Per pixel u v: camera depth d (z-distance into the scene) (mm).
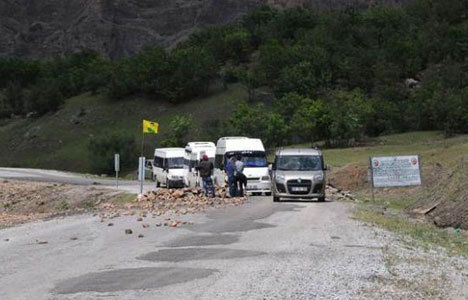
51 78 186750
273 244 14148
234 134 99438
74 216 24453
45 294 9180
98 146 114500
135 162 114812
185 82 153625
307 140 100312
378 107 115062
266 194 33969
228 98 149875
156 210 23578
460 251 15844
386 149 80812
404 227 19969
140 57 174875
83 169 121812
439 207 26906
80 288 9539
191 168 43094
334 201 29500
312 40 176875
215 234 15977
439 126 107500
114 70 167625
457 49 165875
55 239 15695
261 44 194750
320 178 28297
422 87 136125
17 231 18391
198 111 144500
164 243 14383
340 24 192875
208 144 43812
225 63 188750
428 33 179250
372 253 13203
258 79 150875
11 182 51688
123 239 15219
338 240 14984
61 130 145375
